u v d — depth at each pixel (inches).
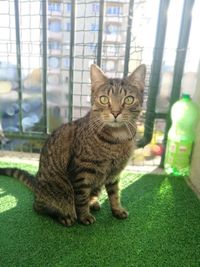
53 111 34.6
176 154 30.3
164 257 19.0
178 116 29.8
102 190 25.8
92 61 30.7
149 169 31.9
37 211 23.1
